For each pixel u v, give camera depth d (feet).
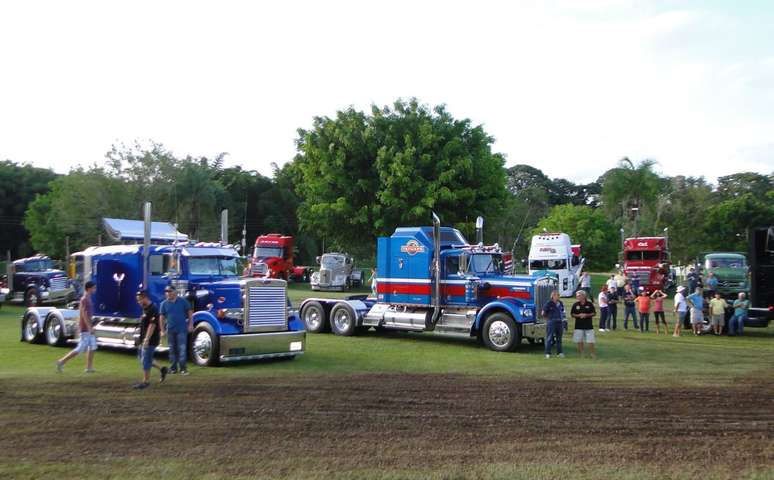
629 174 177.37
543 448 25.02
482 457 23.81
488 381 39.42
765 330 72.28
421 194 120.26
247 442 25.68
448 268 58.80
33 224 162.40
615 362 47.73
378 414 30.60
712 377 41.27
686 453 24.39
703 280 83.10
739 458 23.76
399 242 61.57
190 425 28.35
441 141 124.77
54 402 32.81
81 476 21.43
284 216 220.84
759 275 64.80
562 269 123.24
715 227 171.12
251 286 45.37
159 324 38.01
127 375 40.52
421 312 59.77
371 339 61.31
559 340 50.80
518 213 218.18
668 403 33.27
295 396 34.60
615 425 28.63
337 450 24.64
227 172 220.02
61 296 92.43
